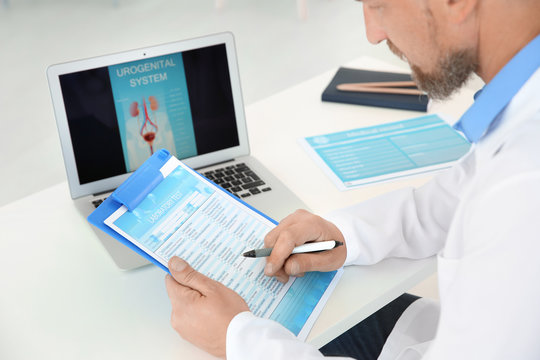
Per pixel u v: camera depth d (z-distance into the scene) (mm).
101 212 934
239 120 1310
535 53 698
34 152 2807
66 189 1236
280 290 919
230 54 1283
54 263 1020
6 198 2504
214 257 933
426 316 1092
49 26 4195
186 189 1013
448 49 750
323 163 1296
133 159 1240
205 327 824
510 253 599
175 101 1254
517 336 602
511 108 726
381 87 1580
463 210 709
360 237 990
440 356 647
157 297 946
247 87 3373
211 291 842
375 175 1240
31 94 3307
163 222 955
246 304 859
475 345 621
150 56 1219
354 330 1131
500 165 652
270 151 1354
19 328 890
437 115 1473
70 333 881
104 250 1050
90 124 1187
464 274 634
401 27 770
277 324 817
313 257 932
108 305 931
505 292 600
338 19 4266
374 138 1385
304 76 3475
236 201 1026
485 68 765
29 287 968
